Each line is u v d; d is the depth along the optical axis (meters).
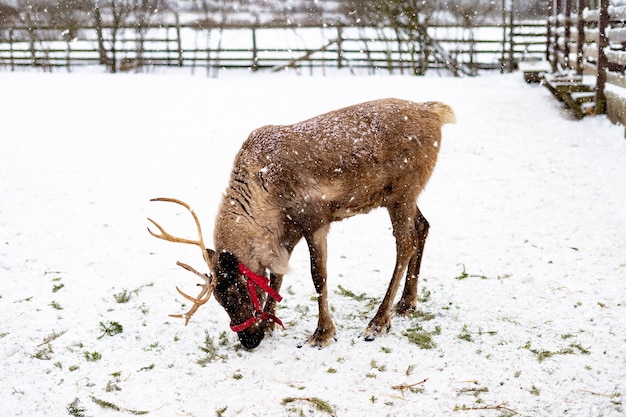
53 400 4.33
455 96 13.21
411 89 14.02
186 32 21.14
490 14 18.09
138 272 6.29
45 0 20.06
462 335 4.97
